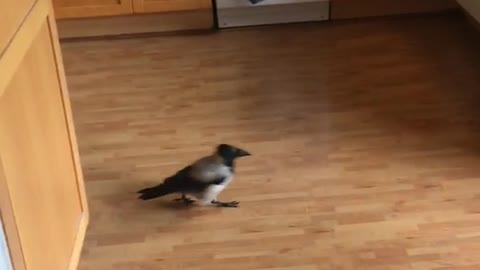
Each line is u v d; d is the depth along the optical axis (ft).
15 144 5.08
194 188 7.23
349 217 7.19
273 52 10.80
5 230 4.81
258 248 6.85
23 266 5.14
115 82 10.17
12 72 5.02
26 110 5.37
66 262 6.25
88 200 7.63
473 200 7.34
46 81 5.94
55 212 6.02
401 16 11.68
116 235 7.12
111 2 11.32
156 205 7.53
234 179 7.86
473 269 6.46
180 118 9.14
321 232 7.01
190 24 11.62
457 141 8.34
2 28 4.89
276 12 11.58
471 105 9.10
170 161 8.25
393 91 9.53
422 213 7.19
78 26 11.48
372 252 6.72
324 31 11.35
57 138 6.19
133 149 8.52
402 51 10.63
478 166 7.86
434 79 9.79
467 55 10.41
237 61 10.60
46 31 6.00
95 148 8.56
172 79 10.16
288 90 9.70
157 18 11.54
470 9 10.03
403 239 6.86
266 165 8.08
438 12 11.67
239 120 9.04
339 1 11.52
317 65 10.34
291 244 6.88
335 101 9.36
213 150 8.41
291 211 7.32
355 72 10.09
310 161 8.12
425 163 7.97
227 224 7.20
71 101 9.67
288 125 8.86
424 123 8.75
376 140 8.45
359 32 11.27
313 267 6.57
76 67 10.66
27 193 5.29
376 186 7.63
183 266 6.68
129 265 6.72
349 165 8.01
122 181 7.93
